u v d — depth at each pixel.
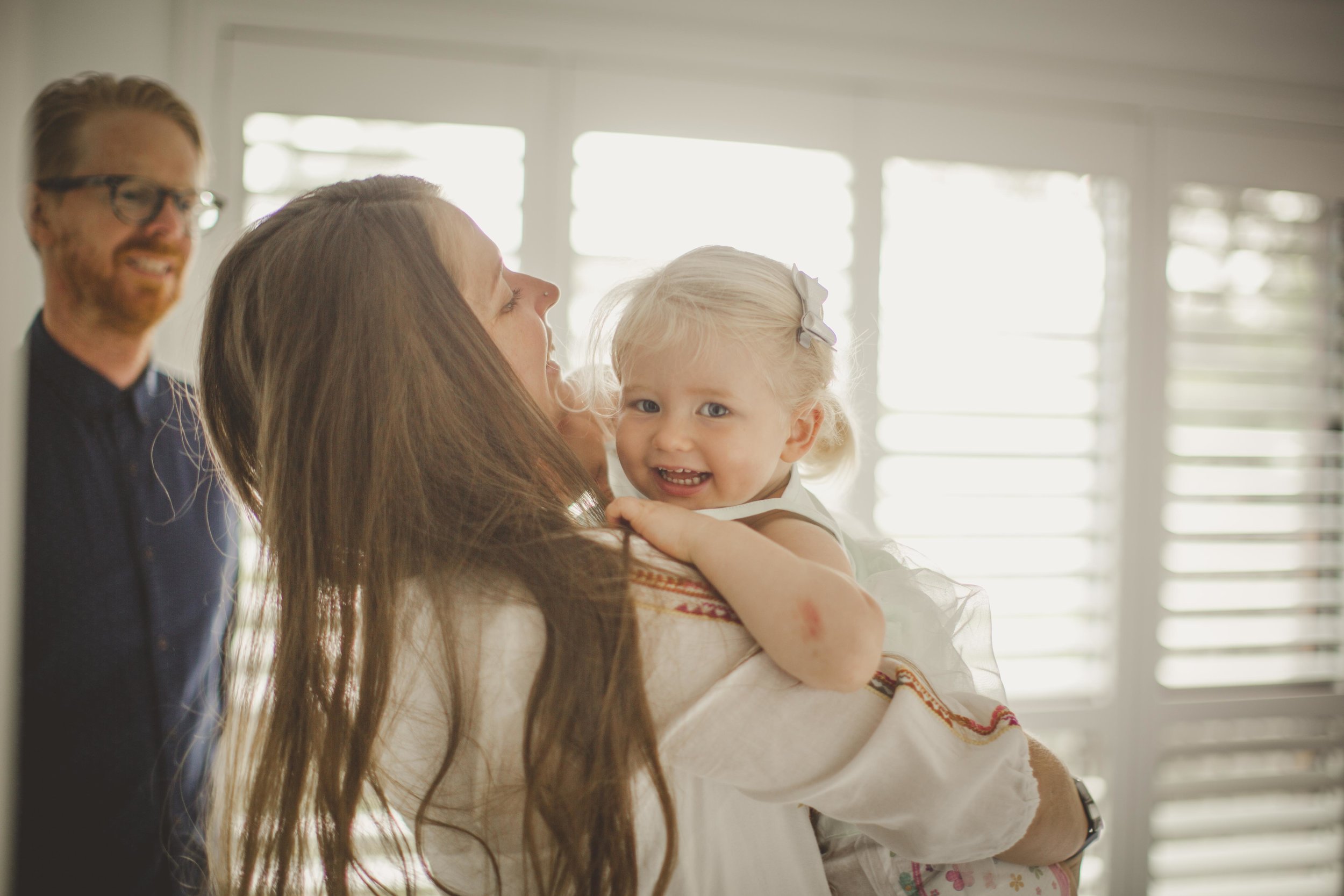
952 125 1.66
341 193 0.64
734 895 0.54
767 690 0.51
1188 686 1.75
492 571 0.52
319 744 0.55
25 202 1.06
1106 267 1.72
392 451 0.54
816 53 1.60
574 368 1.16
